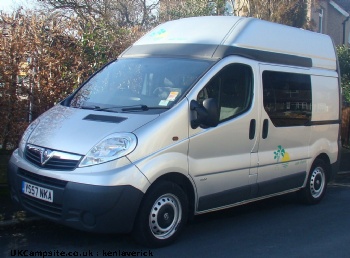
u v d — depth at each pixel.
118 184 4.78
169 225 5.40
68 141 5.07
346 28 26.02
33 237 5.61
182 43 6.32
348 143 13.26
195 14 15.27
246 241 5.84
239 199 6.16
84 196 4.73
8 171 5.60
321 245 5.81
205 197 5.68
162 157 5.13
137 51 6.59
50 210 5.00
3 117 7.57
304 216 7.14
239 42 6.27
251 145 6.23
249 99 6.24
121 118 5.25
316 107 7.54
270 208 7.55
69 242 5.48
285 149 6.87
